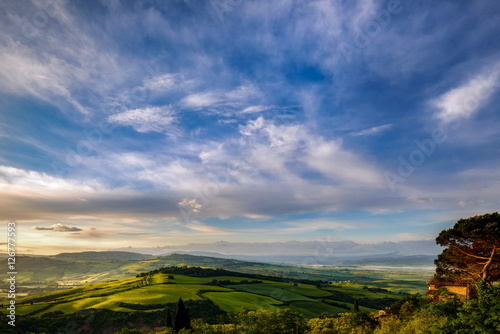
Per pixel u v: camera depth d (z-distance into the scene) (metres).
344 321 51.62
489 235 32.16
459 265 38.75
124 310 96.00
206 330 49.28
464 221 35.25
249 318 48.22
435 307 27.17
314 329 50.16
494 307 19.56
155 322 89.81
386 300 140.00
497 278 34.69
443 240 38.25
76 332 81.81
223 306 106.44
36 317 87.19
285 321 46.78
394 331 31.44
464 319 20.62
